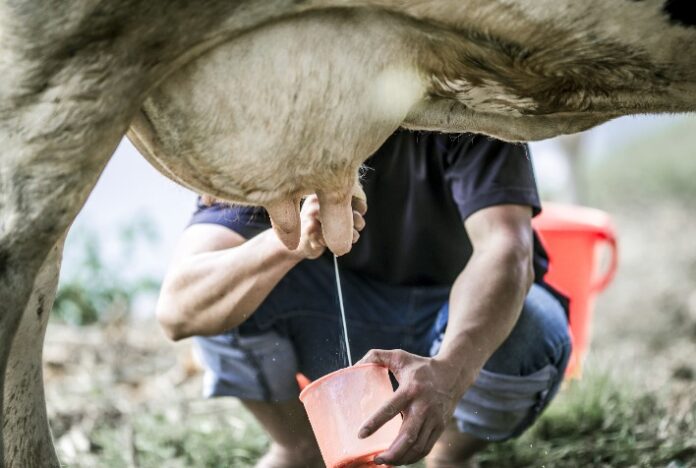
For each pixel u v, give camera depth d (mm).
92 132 2297
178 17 2258
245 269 3168
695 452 4043
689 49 2459
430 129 2766
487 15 2410
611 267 4723
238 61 2391
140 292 6820
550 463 4012
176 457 4254
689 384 5105
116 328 6191
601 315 7391
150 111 2447
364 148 2555
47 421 2648
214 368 3572
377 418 2697
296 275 3533
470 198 3279
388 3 2381
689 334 6641
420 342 3592
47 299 2582
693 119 17703
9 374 2549
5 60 2234
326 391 2795
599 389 4473
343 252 2760
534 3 2391
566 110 2674
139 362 5594
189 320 3316
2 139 2283
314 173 2557
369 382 2797
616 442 4113
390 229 3480
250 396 3555
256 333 3484
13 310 2354
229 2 2281
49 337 5930
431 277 3588
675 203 12555
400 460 2736
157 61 2305
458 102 2678
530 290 3533
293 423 3621
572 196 9477
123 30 2230
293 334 3566
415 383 2760
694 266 8969
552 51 2475
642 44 2451
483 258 3162
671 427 4289
